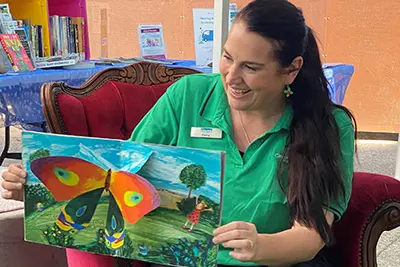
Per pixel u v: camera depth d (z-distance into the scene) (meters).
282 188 1.25
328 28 4.56
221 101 1.33
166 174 1.09
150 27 3.80
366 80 4.64
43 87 1.55
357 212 1.42
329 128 1.26
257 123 1.29
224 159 1.05
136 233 1.13
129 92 1.74
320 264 1.33
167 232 1.11
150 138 1.37
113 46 4.80
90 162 1.12
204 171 1.06
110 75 1.74
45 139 1.13
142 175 1.10
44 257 1.62
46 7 3.18
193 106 1.36
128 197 1.11
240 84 1.15
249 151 1.29
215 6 1.96
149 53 3.79
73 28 3.42
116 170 1.11
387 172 3.78
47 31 3.16
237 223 1.06
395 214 1.41
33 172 1.15
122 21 4.77
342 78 3.49
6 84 2.52
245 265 1.26
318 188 1.21
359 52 4.59
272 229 1.27
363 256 1.41
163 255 1.12
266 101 1.21
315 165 1.21
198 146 1.33
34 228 1.19
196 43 3.46
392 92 4.62
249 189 1.27
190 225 1.09
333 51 4.61
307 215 1.19
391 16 4.49
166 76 1.87
